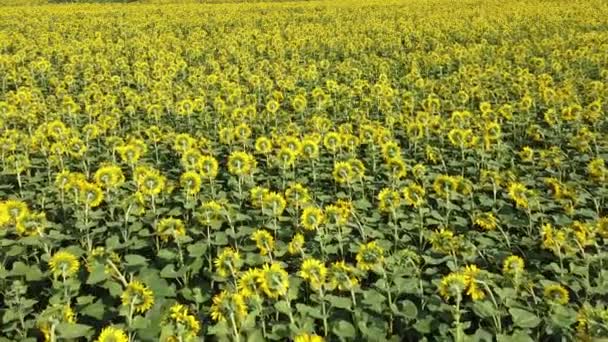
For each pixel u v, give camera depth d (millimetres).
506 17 26922
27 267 5113
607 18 24344
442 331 4156
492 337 4070
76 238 5984
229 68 16922
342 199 7422
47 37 22922
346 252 5883
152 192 6262
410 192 6191
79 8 38812
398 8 34250
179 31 26406
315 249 5688
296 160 8461
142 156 9164
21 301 4402
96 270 4703
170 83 14266
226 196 7414
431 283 4961
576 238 5246
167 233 5395
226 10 35594
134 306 4066
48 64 16047
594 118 9992
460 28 23641
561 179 8062
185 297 4785
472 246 5293
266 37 23328
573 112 9805
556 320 4031
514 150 9578
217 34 25531
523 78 13125
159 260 5590
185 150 7879
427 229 6516
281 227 6375
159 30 26969
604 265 5320
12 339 4414
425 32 23672
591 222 6016
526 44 18641
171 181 7742
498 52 17906
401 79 14688
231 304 3865
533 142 10055
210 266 5422
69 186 5996
